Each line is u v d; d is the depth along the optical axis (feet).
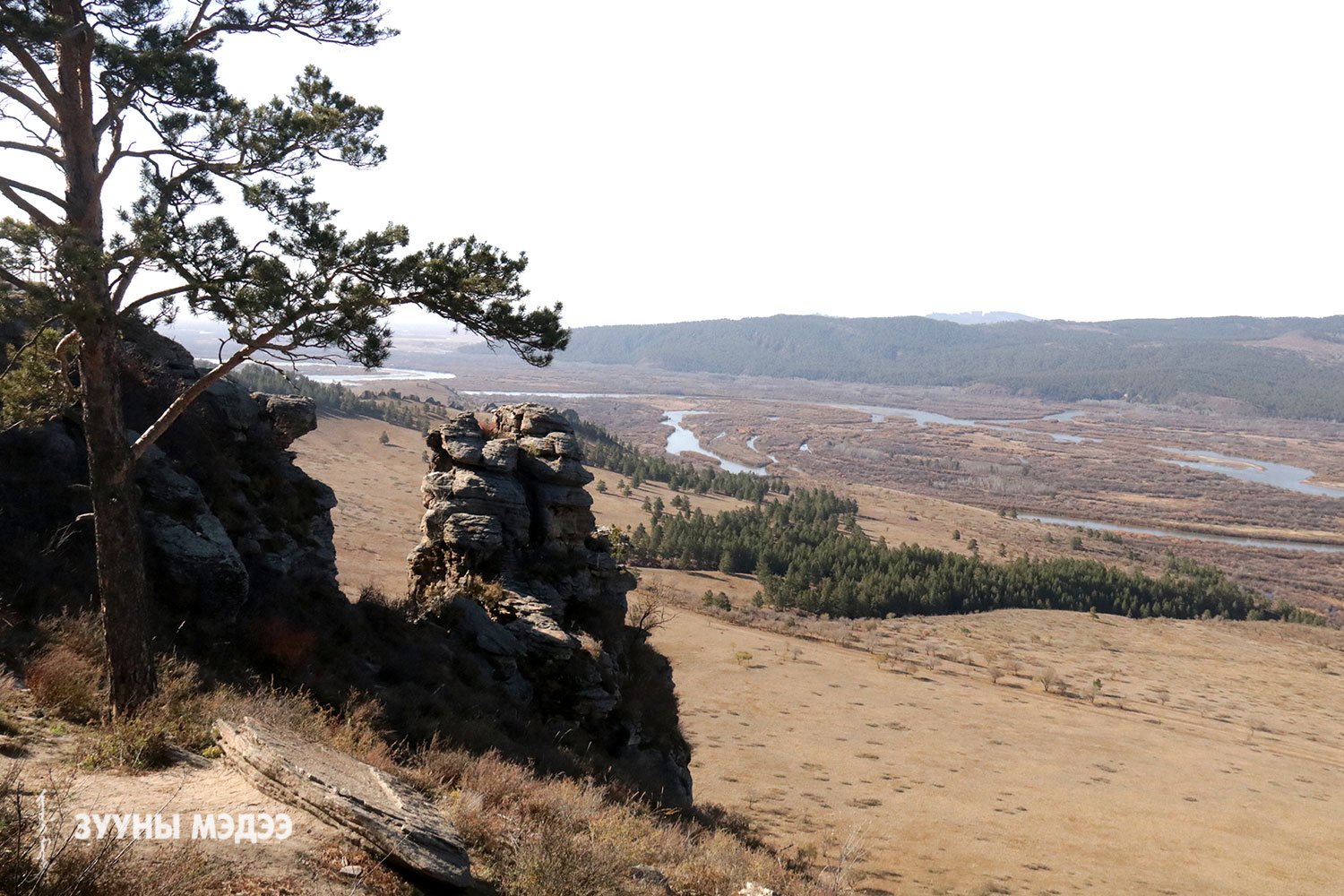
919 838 236.84
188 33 54.34
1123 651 608.60
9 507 65.92
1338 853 269.64
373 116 57.67
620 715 110.63
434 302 54.80
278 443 104.94
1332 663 626.23
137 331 91.09
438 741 64.54
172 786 35.24
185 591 69.41
